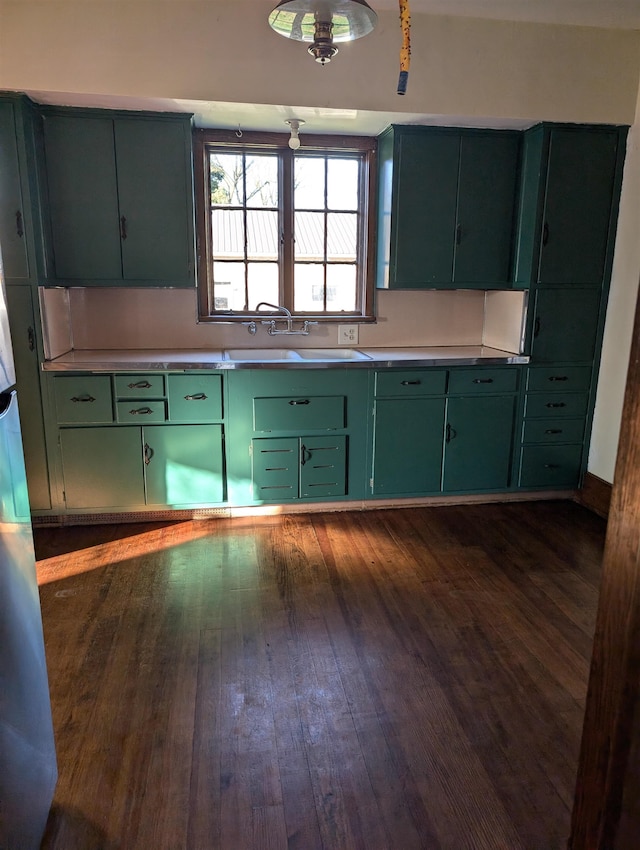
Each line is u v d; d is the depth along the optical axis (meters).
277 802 1.57
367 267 3.72
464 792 1.61
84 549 3.01
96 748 1.74
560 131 3.22
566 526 3.36
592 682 0.84
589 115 3.19
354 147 3.56
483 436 3.53
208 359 3.22
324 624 2.37
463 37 2.99
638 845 0.76
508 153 3.38
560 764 1.70
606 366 3.49
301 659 2.15
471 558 2.95
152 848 1.45
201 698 1.95
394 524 3.36
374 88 2.98
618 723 0.79
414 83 3.00
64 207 3.07
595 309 3.49
